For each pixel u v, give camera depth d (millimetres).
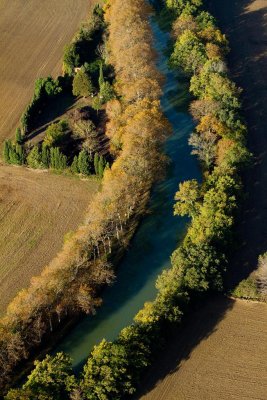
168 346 104875
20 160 150500
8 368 100750
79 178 146625
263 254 121562
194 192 128625
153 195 142250
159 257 126438
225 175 132750
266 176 143875
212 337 106188
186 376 99688
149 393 97250
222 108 151625
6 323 103500
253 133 158750
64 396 92750
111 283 120312
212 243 117562
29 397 89938
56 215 136125
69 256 116062
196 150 147625
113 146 148500
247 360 102062
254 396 96438
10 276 121250
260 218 131750
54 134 153125
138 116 143375
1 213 137125
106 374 93625
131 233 131625
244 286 113188
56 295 110250
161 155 145250
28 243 129250
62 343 109500
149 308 106062
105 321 113500
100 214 124625
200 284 109688
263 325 108188
